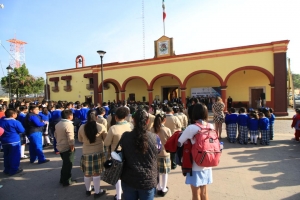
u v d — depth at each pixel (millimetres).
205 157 2477
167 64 18781
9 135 5047
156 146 2357
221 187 3949
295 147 6660
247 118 7238
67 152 4305
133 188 2250
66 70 26969
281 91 14148
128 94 25047
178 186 4133
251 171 4691
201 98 19672
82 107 8914
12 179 4762
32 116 5758
